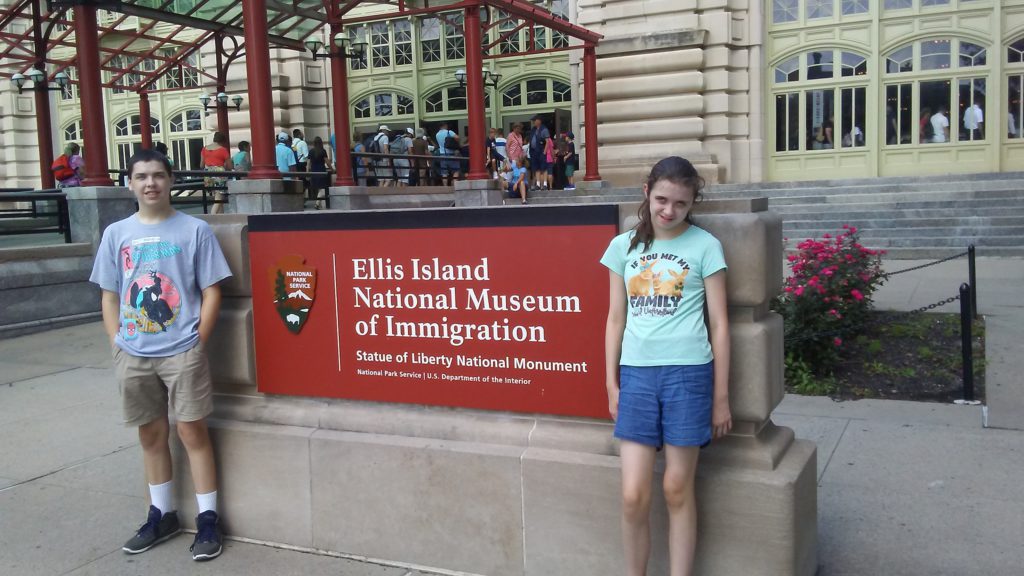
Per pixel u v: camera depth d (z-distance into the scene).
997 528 4.03
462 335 3.73
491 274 3.63
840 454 5.18
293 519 4.09
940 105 18.30
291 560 3.99
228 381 4.27
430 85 22.00
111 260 4.02
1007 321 8.23
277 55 22.08
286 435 4.05
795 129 19.22
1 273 10.23
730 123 18.94
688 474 3.08
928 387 6.50
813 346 6.94
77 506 4.82
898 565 3.70
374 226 3.86
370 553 3.94
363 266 3.90
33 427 6.50
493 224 3.61
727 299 3.20
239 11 16.41
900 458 5.04
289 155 16.89
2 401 7.34
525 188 17.88
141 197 3.92
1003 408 5.86
